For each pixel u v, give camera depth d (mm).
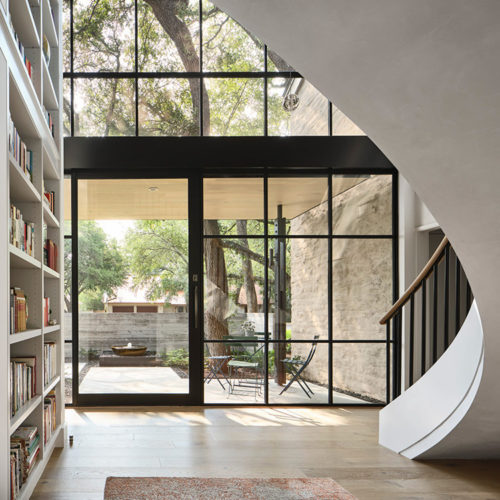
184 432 4762
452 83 2201
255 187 6102
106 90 6109
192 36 6199
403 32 2098
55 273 4086
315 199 6113
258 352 6008
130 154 5938
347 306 6078
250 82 6199
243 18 2311
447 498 3199
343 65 2330
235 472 3650
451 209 2664
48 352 3785
